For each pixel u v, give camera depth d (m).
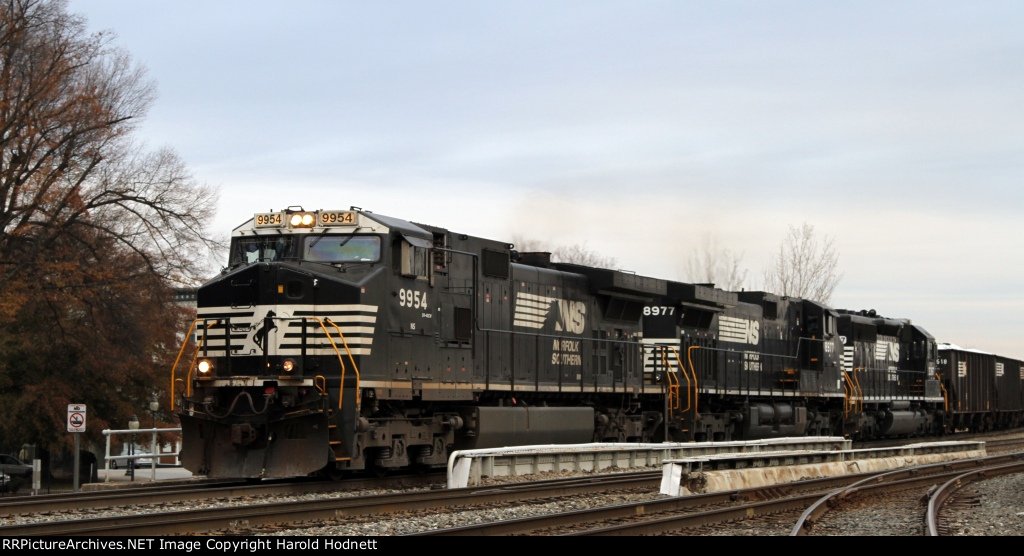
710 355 31.88
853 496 19.23
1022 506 18.12
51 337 38.34
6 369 39.09
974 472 25.00
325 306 19.06
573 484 19.06
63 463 45.94
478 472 19.95
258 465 18.89
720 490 19.92
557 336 25.92
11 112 35.19
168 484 20.95
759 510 16.36
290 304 19.17
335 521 13.91
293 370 18.86
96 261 37.00
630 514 15.44
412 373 20.39
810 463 26.30
